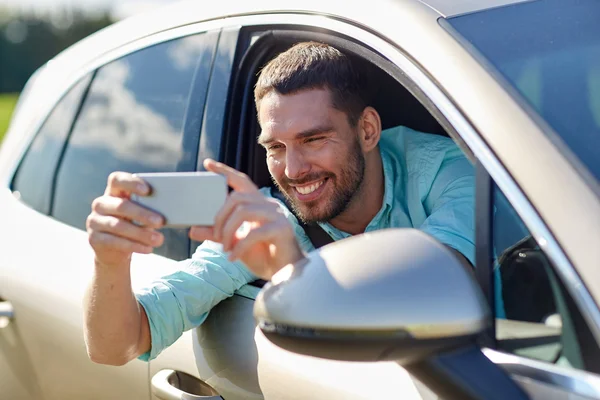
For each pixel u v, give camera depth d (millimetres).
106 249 1938
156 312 2285
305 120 2346
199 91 2666
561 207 1604
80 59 3301
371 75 2895
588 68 1957
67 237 2932
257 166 2650
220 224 1801
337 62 2402
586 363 1521
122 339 2180
